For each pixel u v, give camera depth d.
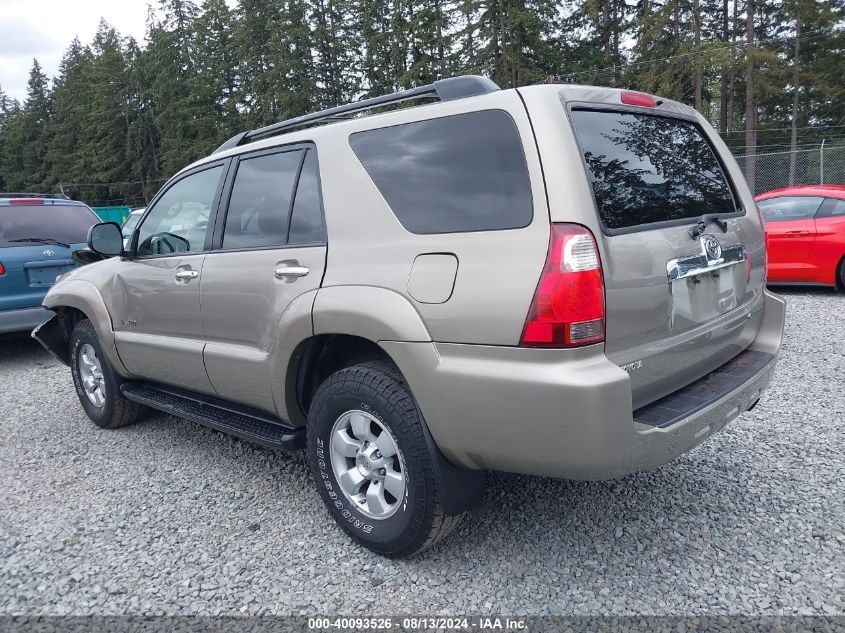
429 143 2.70
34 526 3.39
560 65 38.38
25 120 76.75
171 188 4.10
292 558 2.97
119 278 4.30
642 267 2.48
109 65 59.56
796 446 3.90
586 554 2.89
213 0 51.59
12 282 6.85
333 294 2.83
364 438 2.89
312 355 3.10
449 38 35.84
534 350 2.27
